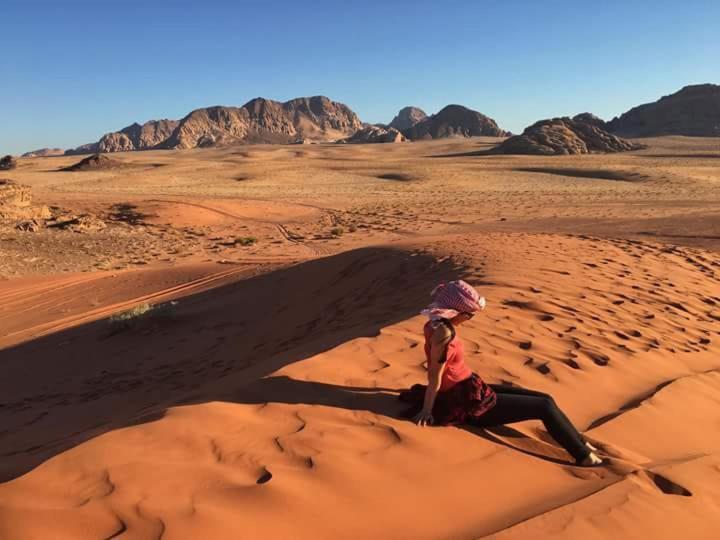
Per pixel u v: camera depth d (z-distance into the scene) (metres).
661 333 8.16
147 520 2.74
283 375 4.92
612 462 4.05
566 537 3.11
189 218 47.62
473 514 3.28
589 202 51.69
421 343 6.05
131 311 14.95
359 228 41.31
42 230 40.34
